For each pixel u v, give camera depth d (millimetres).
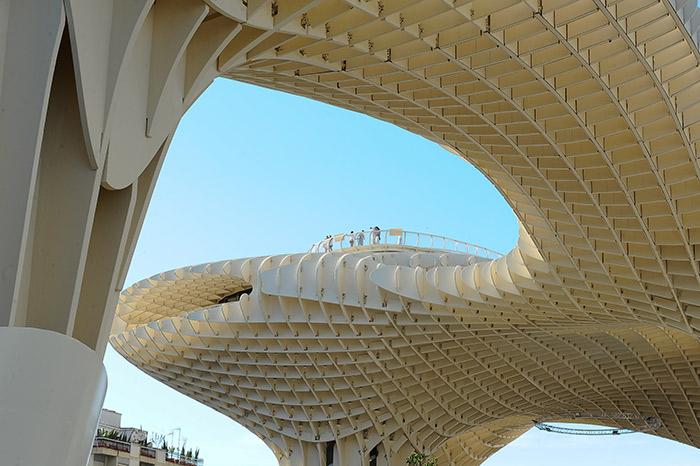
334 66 23719
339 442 60438
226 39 18094
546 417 66750
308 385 56938
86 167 12727
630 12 22469
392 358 53062
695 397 56125
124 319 58500
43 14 10727
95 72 12359
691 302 35344
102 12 12555
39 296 12414
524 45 24031
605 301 38500
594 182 30719
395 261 50125
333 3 20766
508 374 55500
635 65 25016
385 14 21547
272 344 53406
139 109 15305
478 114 27125
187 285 56750
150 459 62156
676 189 30141
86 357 9492
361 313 49188
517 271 39625
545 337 48000
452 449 71625
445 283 44656
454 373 55094
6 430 8719
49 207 12633
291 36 20891
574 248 35531
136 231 16719
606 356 51844
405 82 25297
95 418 10117
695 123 27453
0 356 8789
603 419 66812
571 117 27031
